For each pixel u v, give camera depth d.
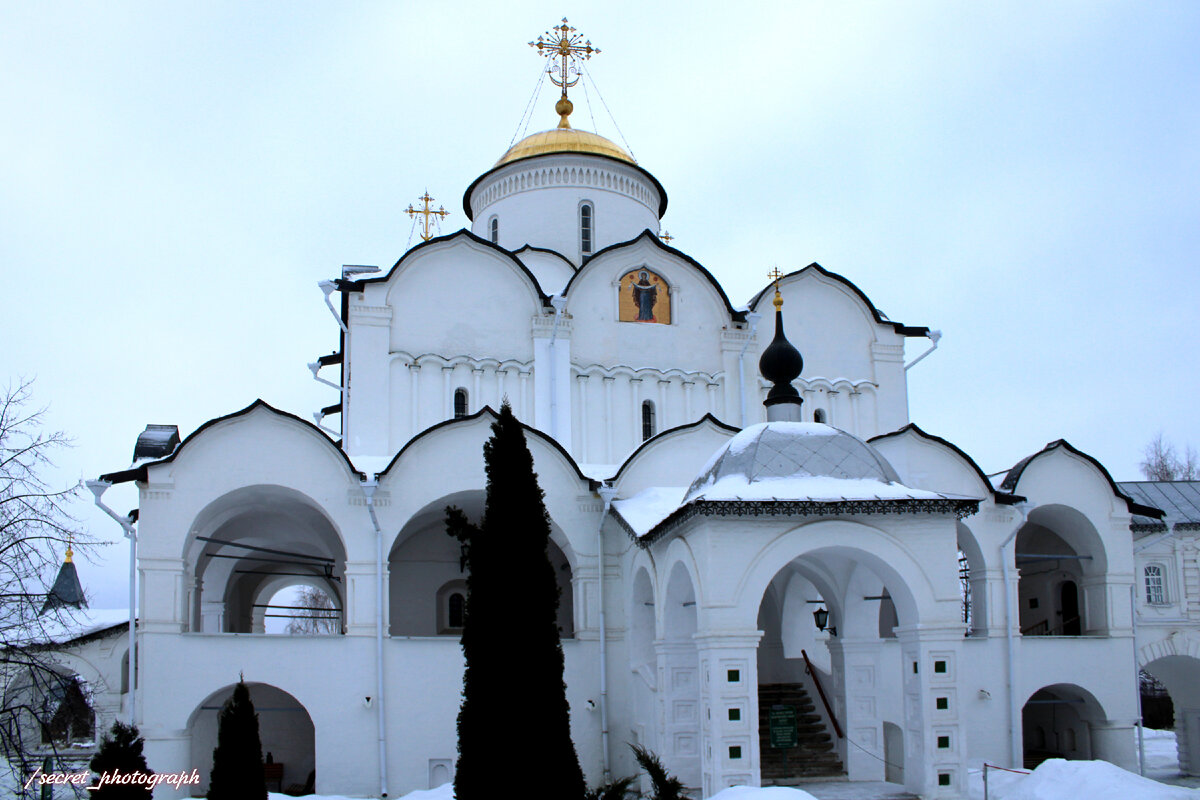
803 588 27.12
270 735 27.83
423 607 27.89
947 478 25.58
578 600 24.16
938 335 31.06
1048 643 25.83
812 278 31.02
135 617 23.56
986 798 17.92
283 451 23.62
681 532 19.17
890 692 22.72
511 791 14.53
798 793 15.34
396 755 22.84
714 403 29.42
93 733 31.69
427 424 27.52
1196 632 28.22
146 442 27.70
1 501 18.84
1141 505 28.22
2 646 18.83
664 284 29.84
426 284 28.30
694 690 20.55
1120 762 25.89
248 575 34.19
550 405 28.05
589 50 36.88
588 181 33.28
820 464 18.86
